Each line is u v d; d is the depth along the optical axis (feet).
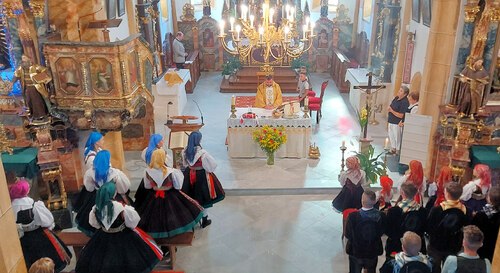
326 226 28.09
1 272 12.87
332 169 35.58
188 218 22.62
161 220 22.24
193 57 60.44
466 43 29.50
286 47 34.86
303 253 25.35
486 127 30.37
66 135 29.89
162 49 54.29
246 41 58.70
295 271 23.81
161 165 22.07
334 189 32.35
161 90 44.91
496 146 30.71
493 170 28.76
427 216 20.02
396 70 43.88
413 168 22.17
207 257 25.02
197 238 26.81
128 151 38.47
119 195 22.47
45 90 25.58
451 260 15.53
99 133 24.99
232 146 37.24
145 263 19.75
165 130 42.50
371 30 50.42
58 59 25.52
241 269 23.98
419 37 38.63
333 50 63.52
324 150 39.19
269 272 23.73
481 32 27.91
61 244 21.04
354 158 25.02
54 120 29.12
